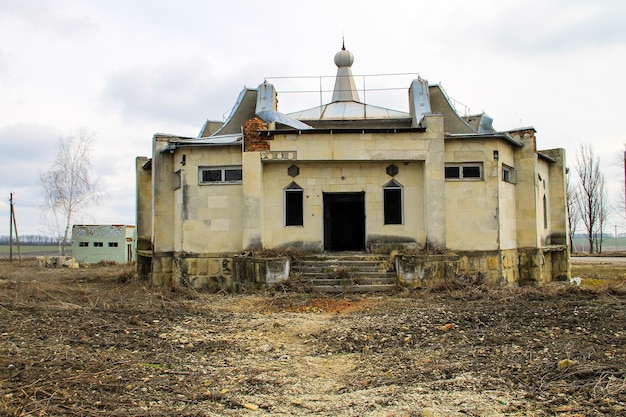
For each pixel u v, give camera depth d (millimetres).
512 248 19688
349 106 25250
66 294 15406
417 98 22812
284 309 13344
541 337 8906
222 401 6246
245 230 18156
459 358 7863
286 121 20891
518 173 20312
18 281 21078
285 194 18875
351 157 18266
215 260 18859
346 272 16609
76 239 43750
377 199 18719
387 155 18250
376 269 16984
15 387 6422
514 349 8203
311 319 11859
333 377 7352
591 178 53562
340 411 5863
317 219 18750
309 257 17797
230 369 7684
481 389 6332
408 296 14883
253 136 18406
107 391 6441
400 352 8547
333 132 18250
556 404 5730
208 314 12312
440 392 6316
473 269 18312
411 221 18578
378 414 5680
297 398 6367
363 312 12586
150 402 6109
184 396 6363
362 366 7871
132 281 22219
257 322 11430
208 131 26891
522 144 20203
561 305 11836
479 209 18484
